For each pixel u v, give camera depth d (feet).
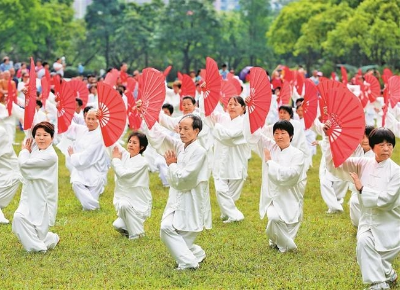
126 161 35.81
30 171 32.53
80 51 248.93
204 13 236.43
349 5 198.39
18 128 95.45
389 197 26.61
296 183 32.32
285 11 221.66
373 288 27.40
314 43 201.05
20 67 104.01
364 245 27.25
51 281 28.89
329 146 28.14
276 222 32.58
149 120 32.35
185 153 30.14
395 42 165.48
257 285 28.32
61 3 242.17
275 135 32.73
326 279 29.25
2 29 196.85
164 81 32.48
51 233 34.22
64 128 40.88
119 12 248.93
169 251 30.68
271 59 263.49
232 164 41.27
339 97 26.18
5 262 31.58
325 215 42.63
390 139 27.12
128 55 250.16
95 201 43.91
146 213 36.17
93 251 33.60
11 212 42.93
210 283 28.63
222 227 39.27
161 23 236.43
